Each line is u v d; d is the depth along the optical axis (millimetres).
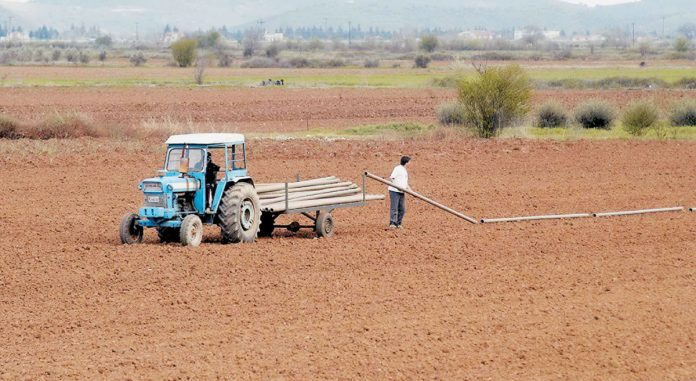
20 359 24922
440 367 24328
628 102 123938
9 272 34188
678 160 70062
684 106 101750
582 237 41656
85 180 58656
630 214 48062
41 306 29859
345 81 179250
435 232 42781
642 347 26203
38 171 62094
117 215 47312
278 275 33812
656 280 33812
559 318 28812
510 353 25500
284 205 39719
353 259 36625
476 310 29594
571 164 67500
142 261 35594
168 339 26547
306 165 65875
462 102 87312
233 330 27359
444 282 33125
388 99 132000
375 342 26344
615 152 74125
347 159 69188
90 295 31094
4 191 54312
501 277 33969
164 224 37688
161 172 38250
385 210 49656
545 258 37281
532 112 102875
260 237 41531
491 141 80500
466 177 61250
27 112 104625
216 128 92188
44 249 38188
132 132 82500
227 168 38500
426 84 166125
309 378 23469
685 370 24469
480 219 46469
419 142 79750
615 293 31922
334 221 46094
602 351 25828
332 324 27969
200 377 23531
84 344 26125
